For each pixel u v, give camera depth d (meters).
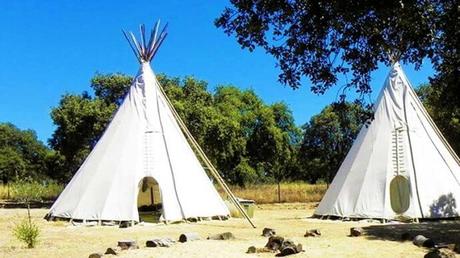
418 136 20.30
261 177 58.56
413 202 18.94
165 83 36.03
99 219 18.78
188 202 19.95
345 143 60.72
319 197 35.78
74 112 33.38
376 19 8.87
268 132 58.75
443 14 9.26
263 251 11.27
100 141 21.38
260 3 9.34
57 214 20.05
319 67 9.72
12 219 20.91
